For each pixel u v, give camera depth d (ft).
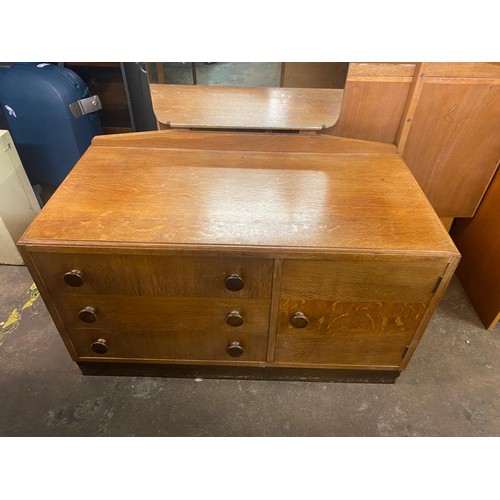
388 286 3.10
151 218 3.05
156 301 3.28
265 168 3.71
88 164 3.69
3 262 5.39
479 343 4.52
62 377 4.14
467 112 3.82
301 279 3.06
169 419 3.81
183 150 3.97
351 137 4.04
